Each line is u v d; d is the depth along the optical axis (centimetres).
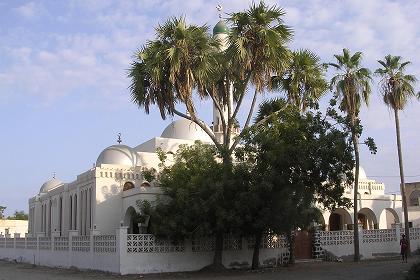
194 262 2873
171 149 4003
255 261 2936
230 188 2628
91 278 2544
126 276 2589
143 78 2848
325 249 3562
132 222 3400
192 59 2798
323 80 3300
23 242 4178
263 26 2848
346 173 2798
